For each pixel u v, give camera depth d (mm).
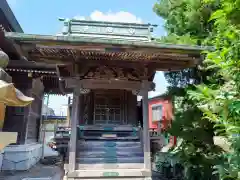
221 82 6273
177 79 10430
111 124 9641
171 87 8656
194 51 6668
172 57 7258
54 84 16703
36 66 12320
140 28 8367
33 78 13141
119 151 7844
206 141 7262
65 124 27781
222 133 4305
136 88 8266
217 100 3939
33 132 15336
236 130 3217
